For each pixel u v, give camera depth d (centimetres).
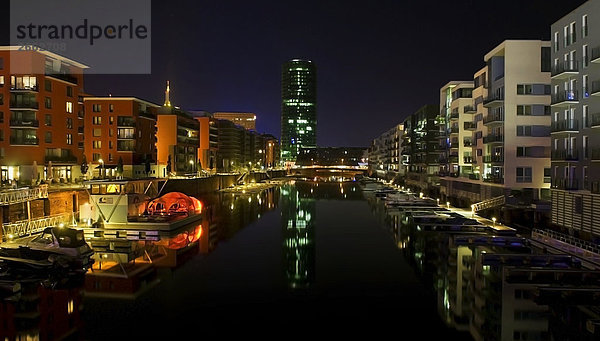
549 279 3747
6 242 4309
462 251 4925
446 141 10769
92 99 10275
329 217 7975
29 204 5238
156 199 7075
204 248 5222
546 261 4088
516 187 7012
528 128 7012
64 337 2708
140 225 5988
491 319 2998
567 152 5197
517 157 7019
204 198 11338
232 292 3581
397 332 2838
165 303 3300
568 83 5328
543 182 6975
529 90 7025
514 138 7025
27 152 7738
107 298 3412
